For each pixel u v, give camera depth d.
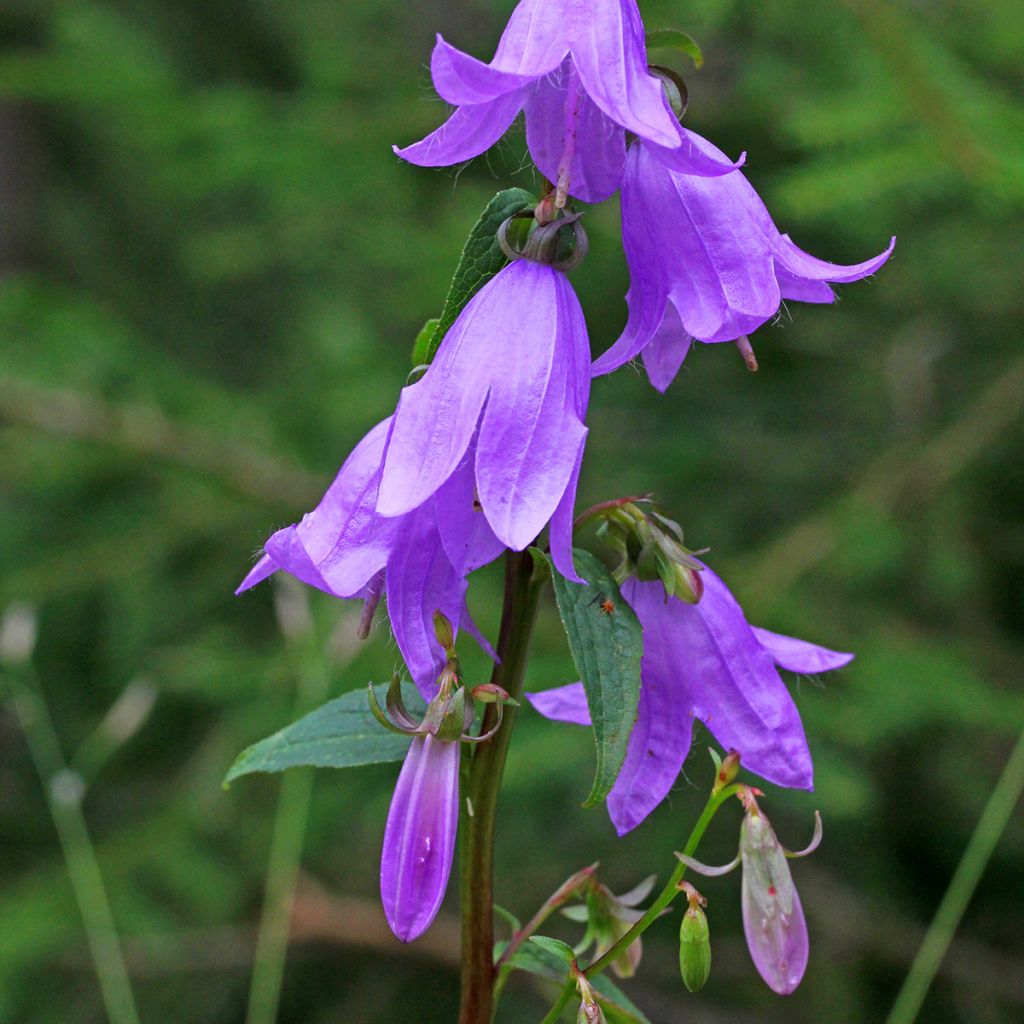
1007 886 7.55
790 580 6.32
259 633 8.22
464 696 2.14
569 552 2.02
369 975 8.09
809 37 6.57
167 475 8.01
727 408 7.55
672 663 2.52
